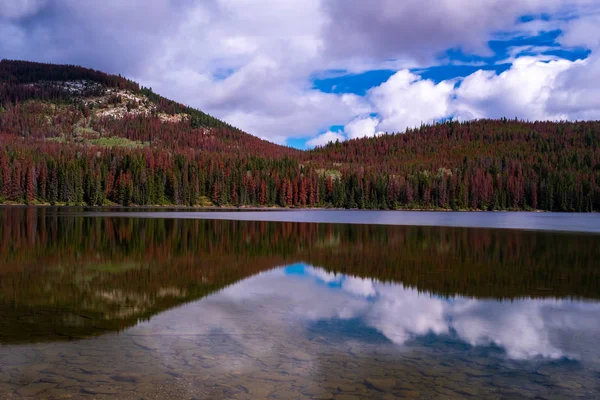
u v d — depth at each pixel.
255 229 48.62
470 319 13.30
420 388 8.22
